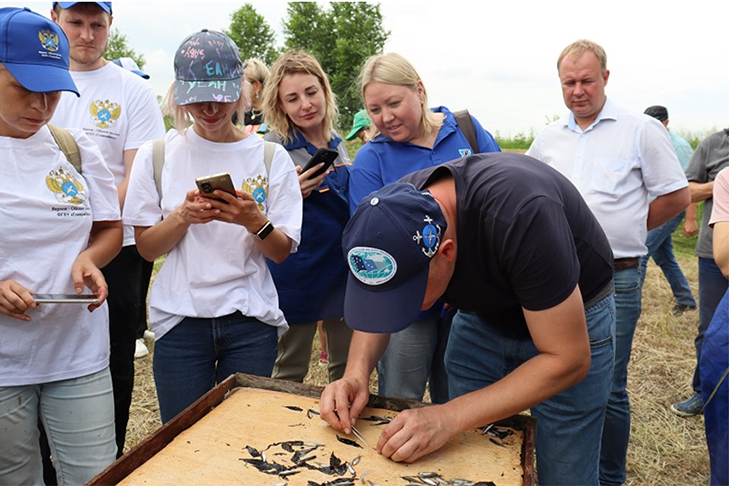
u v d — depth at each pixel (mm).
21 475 1971
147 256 2154
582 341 1459
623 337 2627
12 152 1792
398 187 1436
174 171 2127
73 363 1955
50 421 1988
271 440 1460
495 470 1367
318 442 1458
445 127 2682
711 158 3637
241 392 1731
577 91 2760
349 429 1492
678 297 5188
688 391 3725
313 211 2781
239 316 2168
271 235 2082
